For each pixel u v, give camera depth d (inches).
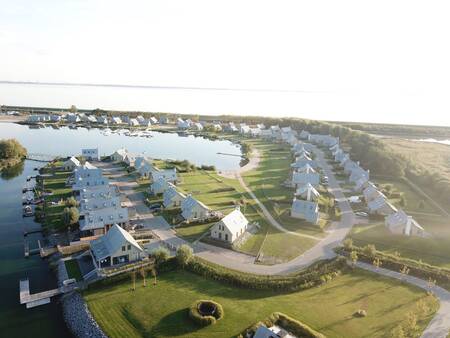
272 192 5255.9
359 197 5059.1
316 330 2395.4
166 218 4185.5
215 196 5007.4
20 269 3198.8
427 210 4758.9
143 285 2888.8
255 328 2336.4
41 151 7549.2
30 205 4520.2
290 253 3467.0
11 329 2507.4
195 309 2544.3
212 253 3422.7
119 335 2364.7
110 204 4279.0
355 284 2965.1
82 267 3169.3
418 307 2615.7
